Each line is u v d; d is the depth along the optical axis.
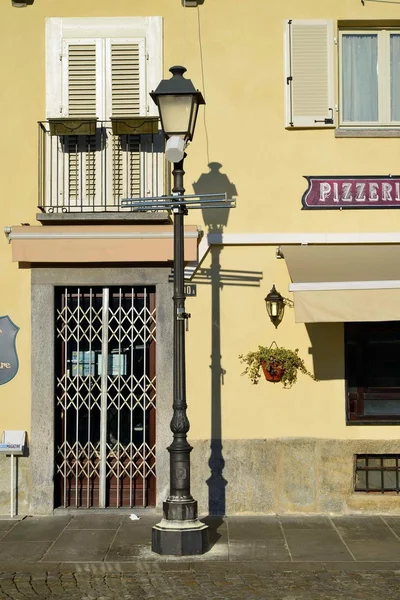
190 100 9.80
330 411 11.91
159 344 11.95
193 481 11.88
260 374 11.95
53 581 9.12
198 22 12.20
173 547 9.91
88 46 12.26
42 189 12.09
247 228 12.05
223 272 12.03
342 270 10.88
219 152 12.12
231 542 10.48
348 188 12.06
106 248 11.77
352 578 9.18
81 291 12.18
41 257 11.77
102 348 12.07
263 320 12.01
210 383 11.97
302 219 12.05
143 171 12.15
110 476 12.14
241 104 12.13
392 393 12.09
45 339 11.97
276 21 12.18
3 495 11.95
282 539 10.61
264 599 8.52
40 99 12.23
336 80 12.15
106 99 12.25
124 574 9.33
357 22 12.27
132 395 12.09
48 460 11.93
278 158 12.09
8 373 12.00
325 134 12.10
